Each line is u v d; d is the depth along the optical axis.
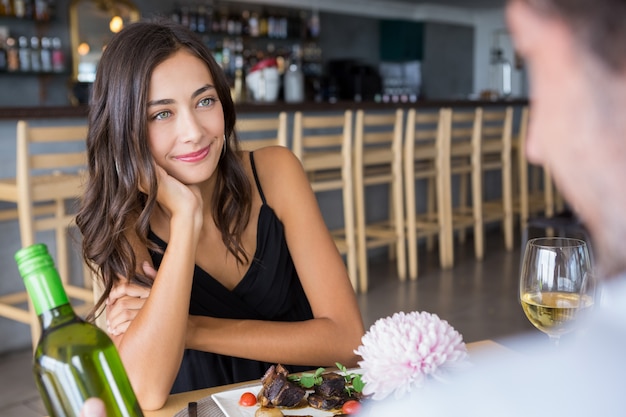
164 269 1.19
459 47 10.11
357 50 8.83
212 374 1.34
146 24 1.28
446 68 9.91
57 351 0.56
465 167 4.89
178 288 1.18
